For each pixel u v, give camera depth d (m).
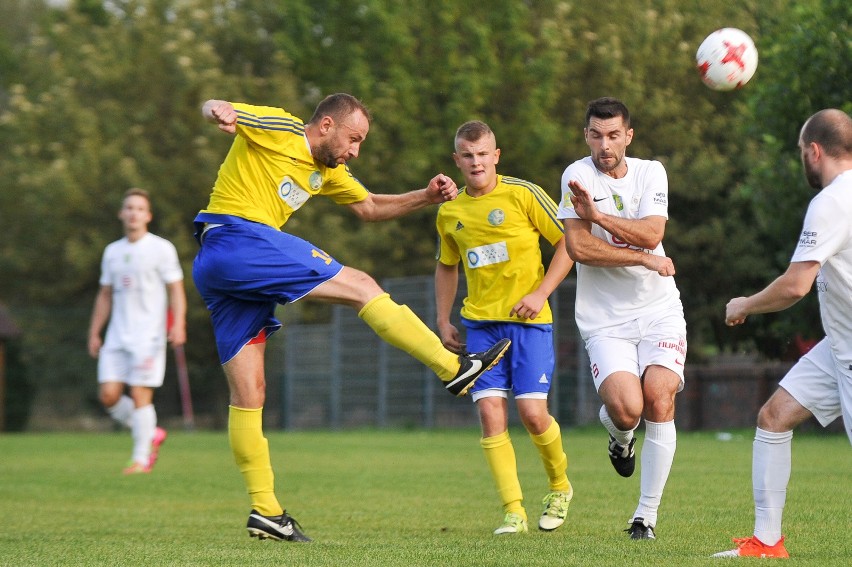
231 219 15.41
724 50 16.98
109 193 76.75
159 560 13.73
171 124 78.62
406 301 61.00
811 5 47.84
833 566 12.72
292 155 15.48
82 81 82.06
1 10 137.12
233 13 83.50
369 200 17.03
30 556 14.28
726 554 13.77
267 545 15.34
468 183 18.17
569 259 17.80
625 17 76.19
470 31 75.19
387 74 77.25
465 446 42.53
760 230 66.31
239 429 15.84
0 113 115.06
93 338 30.00
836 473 26.11
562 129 74.38
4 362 70.88
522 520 17.14
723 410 57.97
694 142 70.12
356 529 17.70
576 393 55.28
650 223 15.98
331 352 67.50
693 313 70.19
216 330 15.98
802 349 56.50
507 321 17.89
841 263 13.01
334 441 47.12
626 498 21.89
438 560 13.40
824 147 13.11
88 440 52.50
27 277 83.12
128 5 85.94
